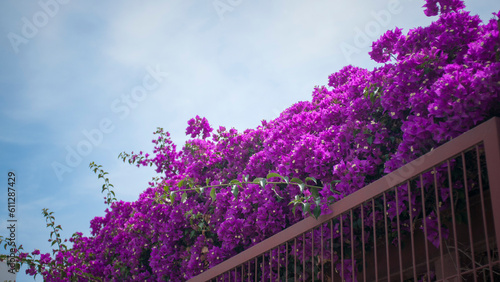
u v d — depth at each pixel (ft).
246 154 19.30
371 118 14.17
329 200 12.28
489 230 10.75
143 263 20.84
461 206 11.10
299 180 13.32
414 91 12.64
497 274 11.02
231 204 16.84
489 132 8.66
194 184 19.62
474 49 11.91
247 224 15.61
